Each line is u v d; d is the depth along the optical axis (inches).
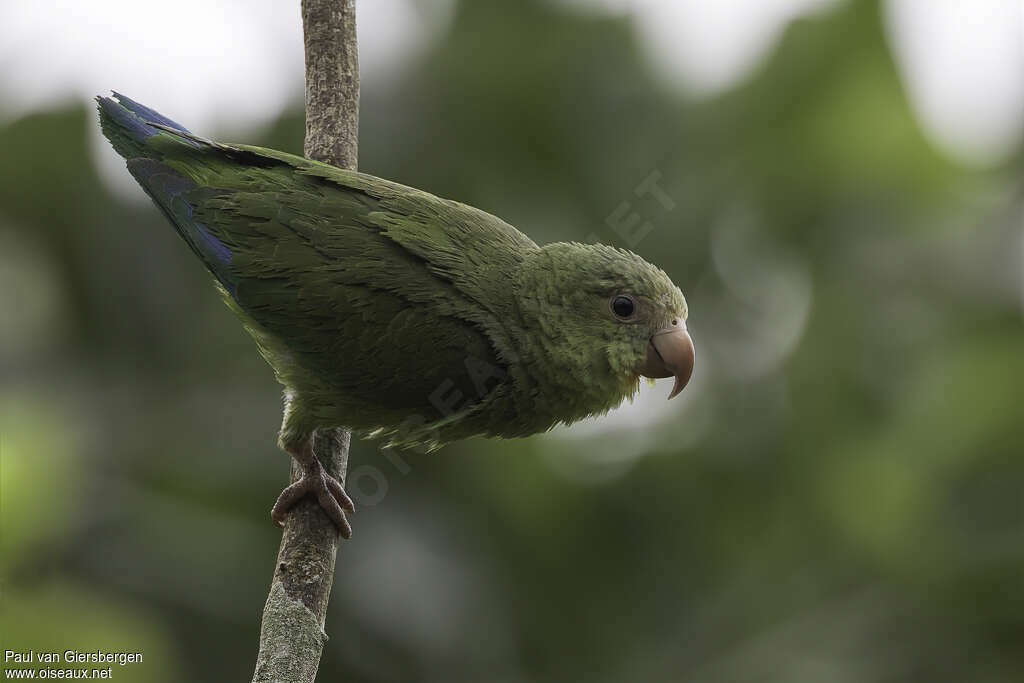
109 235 444.5
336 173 338.3
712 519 489.1
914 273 526.0
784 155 507.8
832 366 507.2
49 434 378.6
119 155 356.8
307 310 325.7
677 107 494.9
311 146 346.9
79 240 443.8
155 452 416.8
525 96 475.2
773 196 516.7
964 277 525.3
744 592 483.2
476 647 419.8
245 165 348.5
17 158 445.1
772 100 505.0
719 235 499.5
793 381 501.7
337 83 346.6
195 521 402.0
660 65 499.5
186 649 386.0
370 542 413.1
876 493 487.8
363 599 403.2
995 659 460.1
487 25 489.7
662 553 476.7
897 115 509.0
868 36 502.6
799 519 492.7
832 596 482.0
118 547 386.0
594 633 463.5
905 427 501.0
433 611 407.2
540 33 489.1
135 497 399.9
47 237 443.5
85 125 452.1
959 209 538.0
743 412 494.6
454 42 483.8
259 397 432.8
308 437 335.0
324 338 325.4
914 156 519.5
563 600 462.6
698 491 486.0
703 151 501.7
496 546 448.5
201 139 351.3
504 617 434.6
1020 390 491.2
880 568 481.4
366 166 459.8
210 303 448.1
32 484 358.3
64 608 348.5
